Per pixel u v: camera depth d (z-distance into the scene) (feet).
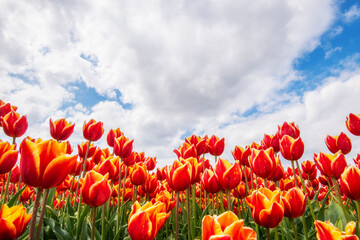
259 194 1.12
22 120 2.24
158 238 2.01
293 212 1.24
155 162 3.51
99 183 1.19
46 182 0.82
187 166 1.49
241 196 2.48
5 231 0.88
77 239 1.57
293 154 1.90
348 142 2.41
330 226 0.91
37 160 0.82
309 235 1.74
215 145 2.56
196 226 2.04
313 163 3.08
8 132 2.20
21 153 0.83
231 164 1.67
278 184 2.55
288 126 2.35
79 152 2.68
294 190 1.26
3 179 2.44
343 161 1.77
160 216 1.19
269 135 2.65
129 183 2.82
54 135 2.22
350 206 2.59
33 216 0.81
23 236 1.49
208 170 1.92
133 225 1.06
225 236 0.60
